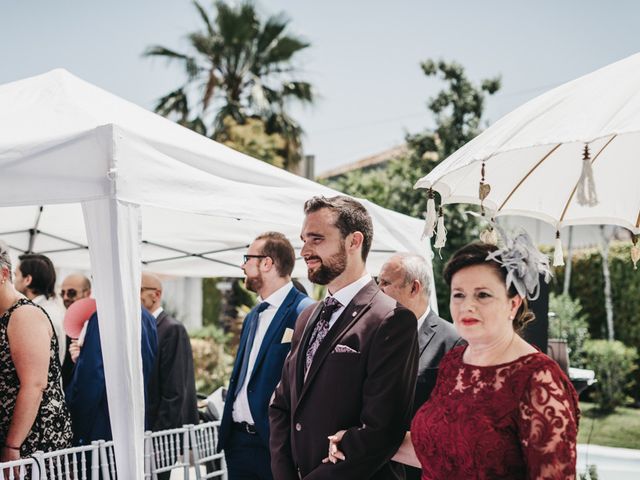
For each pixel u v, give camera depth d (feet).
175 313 59.77
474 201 11.03
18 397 12.16
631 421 39.34
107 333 11.32
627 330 47.39
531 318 8.60
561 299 45.14
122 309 11.23
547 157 10.90
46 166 11.50
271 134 70.33
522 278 8.26
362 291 10.85
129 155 11.59
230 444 14.34
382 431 9.80
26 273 17.93
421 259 13.60
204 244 22.85
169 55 71.00
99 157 11.41
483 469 7.87
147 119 14.88
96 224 11.36
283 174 15.10
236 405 14.30
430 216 10.16
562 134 7.54
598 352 43.16
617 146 10.77
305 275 24.34
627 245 47.78
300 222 14.61
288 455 11.10
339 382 10.31
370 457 9.77
